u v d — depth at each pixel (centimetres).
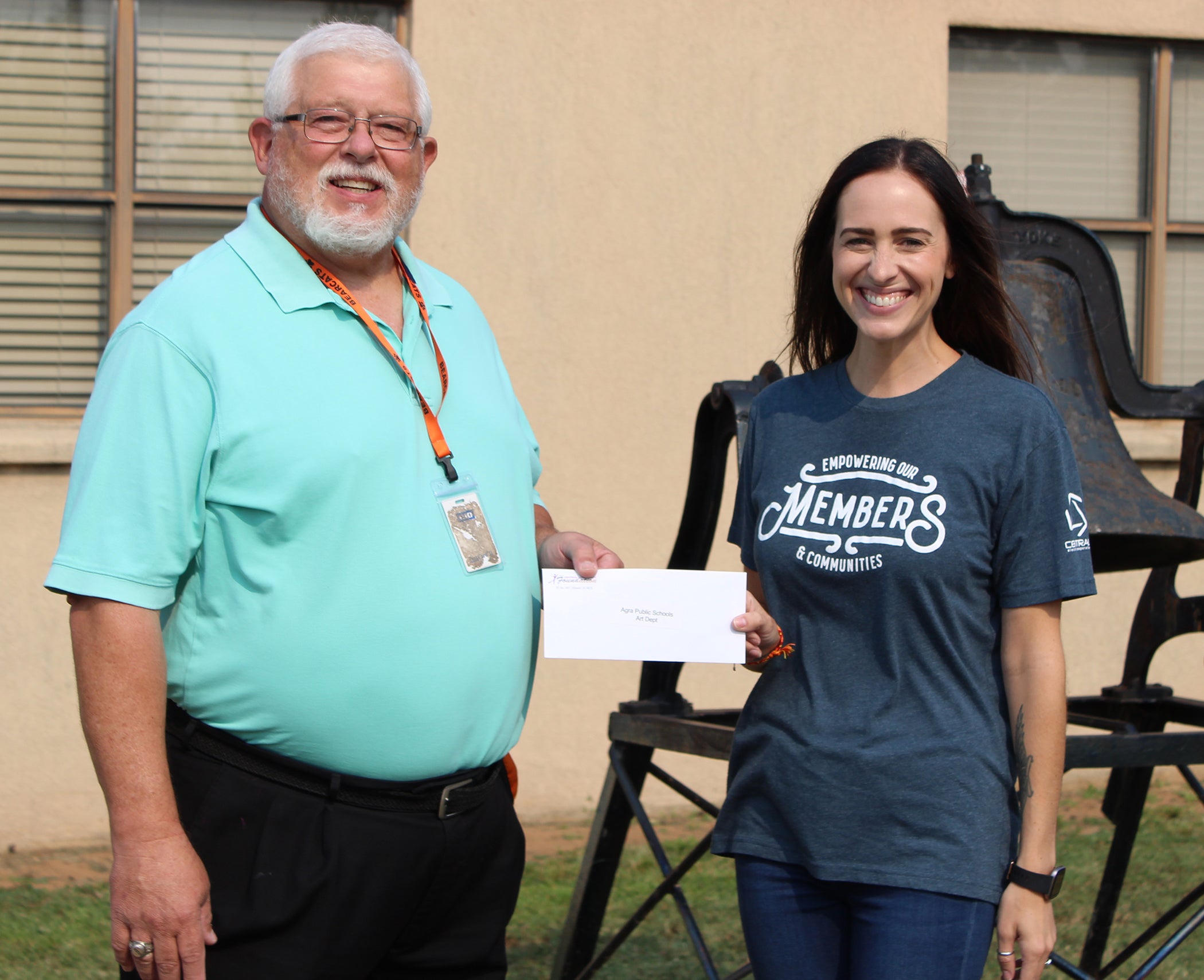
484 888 222
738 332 557
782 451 214
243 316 200
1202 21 609
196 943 188
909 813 192
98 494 190
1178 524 279
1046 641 196
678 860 481
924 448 199
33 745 491
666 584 211
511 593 216
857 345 213
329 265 214
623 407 547
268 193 216
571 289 542
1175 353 630
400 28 541
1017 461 194
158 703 190
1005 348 221
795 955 204
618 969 373
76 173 524
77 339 527
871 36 566
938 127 574
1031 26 589
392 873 204
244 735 200
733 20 553
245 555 196
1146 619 369
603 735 544
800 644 206
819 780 197
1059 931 406
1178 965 382
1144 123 623
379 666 199
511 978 361
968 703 196
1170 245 628
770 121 558
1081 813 547
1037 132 612
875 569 196
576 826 531
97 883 445
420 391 212
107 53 523
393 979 219
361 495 199
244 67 533
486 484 217
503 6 532
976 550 194
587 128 541
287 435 196
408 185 217
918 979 188
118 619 188
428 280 230
